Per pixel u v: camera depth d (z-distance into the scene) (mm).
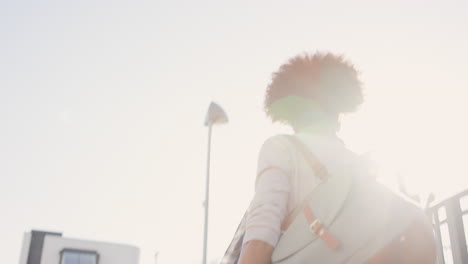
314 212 1151
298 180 1260
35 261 24078
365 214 1139
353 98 1478
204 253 12609
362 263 1100
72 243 25375
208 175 13242
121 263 26609
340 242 1104
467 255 3016
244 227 1271
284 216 1227
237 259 1240
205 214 12875
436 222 3584
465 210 3061
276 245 1168
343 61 1523
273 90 1515
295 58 1517
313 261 1101
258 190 1243
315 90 1472
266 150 1324
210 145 13281
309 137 1354
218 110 13234
